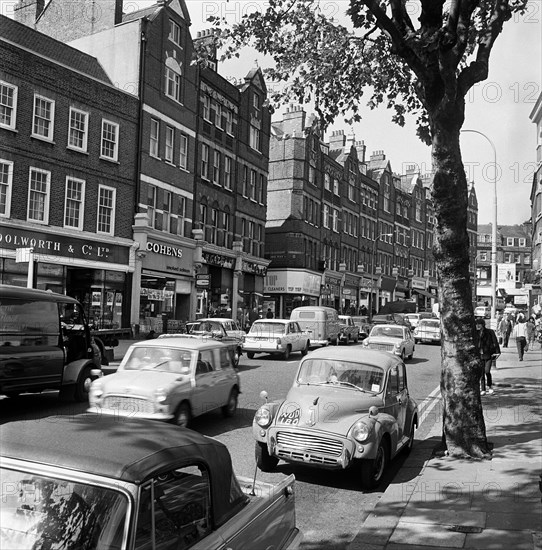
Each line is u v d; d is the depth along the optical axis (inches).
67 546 101.0
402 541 205.9
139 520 105.0
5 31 953.5
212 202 1389.0
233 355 786.2
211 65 1379.2
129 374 386.6
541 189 1595.7
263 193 1647.4
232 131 1494.8
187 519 119.0
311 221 1894.7
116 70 1152.8
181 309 1277.1
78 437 119.3
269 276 1815.9
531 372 759.1
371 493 276.2
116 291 1061.8
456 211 335.6
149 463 111.6
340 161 2180.1
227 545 122.6
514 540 206.4
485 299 3720.5
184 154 1290.6
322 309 1144.2
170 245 1203.2
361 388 315.6
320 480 293.3
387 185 2583.7
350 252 2212.1
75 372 474.0
